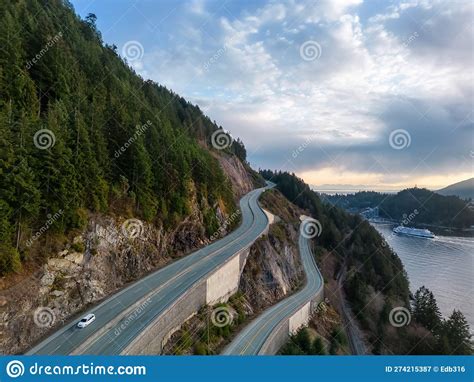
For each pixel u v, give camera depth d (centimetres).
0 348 2320
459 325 4984
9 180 2705
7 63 3566
